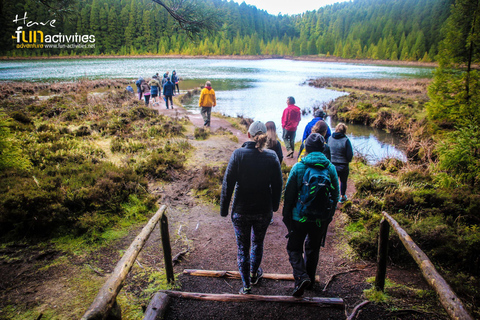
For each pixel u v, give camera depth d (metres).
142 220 4.96
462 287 3.11
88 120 11.59
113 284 1.77
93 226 4.39
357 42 131.38
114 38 125.50
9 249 3.86
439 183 6.61
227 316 2.70
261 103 21.53
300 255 2.95
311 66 84.31
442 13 122.44
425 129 12.90
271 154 2.87
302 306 2.84
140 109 12.67
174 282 3.33
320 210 2.66
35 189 4.62
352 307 2.87
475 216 4.78
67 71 48.03
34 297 2.98
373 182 6.62
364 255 4.03
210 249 4.27
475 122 8.32
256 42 155.62
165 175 6.86
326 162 2.75
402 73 58.16
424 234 3.99
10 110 11.63
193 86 30.72
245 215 2.88
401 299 3.00
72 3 4.96
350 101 20.69
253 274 3.20
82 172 5.86
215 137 11.06
